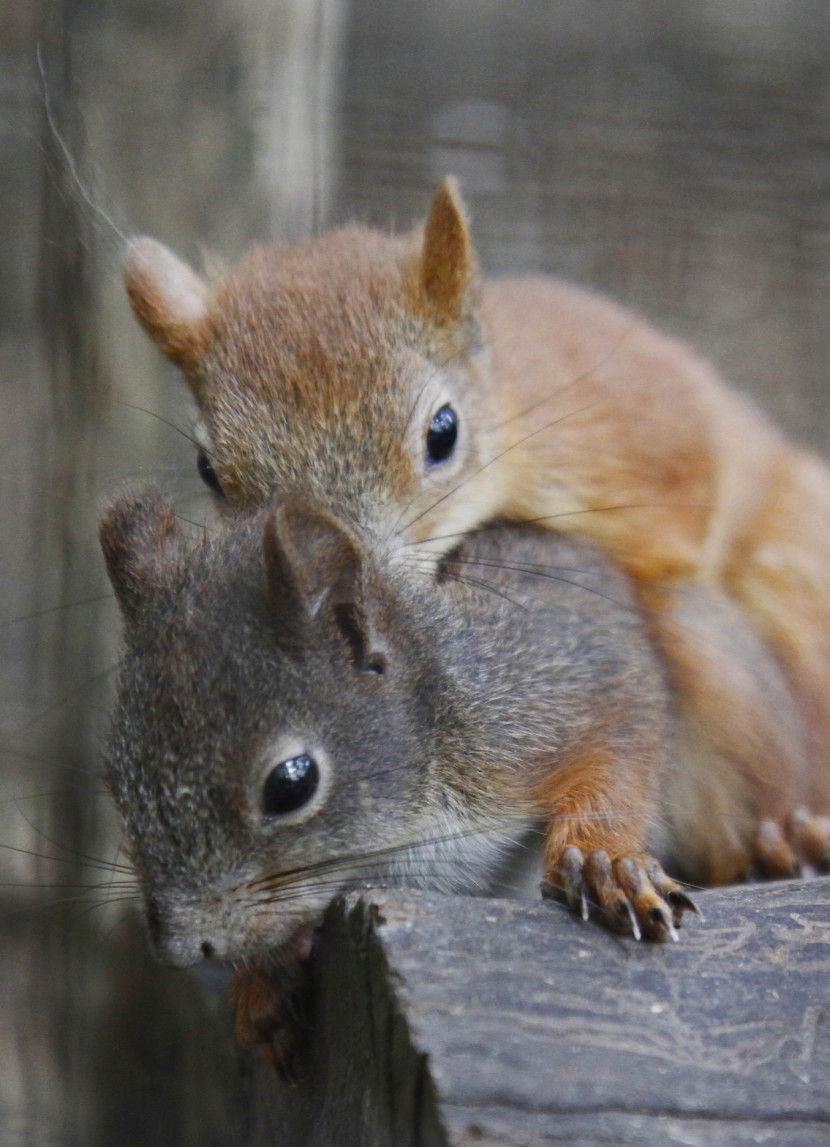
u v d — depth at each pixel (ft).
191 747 4.60
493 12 7.39
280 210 5.06
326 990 4.59
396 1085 4.50
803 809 4.82
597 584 4.82
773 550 4.94
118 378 5.05
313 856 4.63
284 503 4.66
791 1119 4.48
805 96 7.35
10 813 5.72
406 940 4.52
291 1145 4.64
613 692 4.75
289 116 5.06
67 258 5.05
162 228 5.02
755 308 6.81
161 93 5.01
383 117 6.97
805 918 4.56
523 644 4.75
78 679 5.12
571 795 4.70
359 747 4.65
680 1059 4.50
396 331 4.86
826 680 4.91
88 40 5.00
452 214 4.89
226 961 4.63
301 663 4.64
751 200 7.04
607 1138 4.47
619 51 7.39
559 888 4.58
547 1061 4.48
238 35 5.02
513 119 7.09
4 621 6.08
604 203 6.89
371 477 4.80
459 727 4.70
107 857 5.13
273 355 4.84
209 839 4.60
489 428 4.88
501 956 4.52
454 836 4.70
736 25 7.54
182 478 4.99
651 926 4.54
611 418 4.91
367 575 4.67
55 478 5.11
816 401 6.61
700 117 7.22
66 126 5.01
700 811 4.85
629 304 6.39
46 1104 5.16
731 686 4.86
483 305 4.92
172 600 4.65
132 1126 5.13
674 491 4.90
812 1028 4.51
